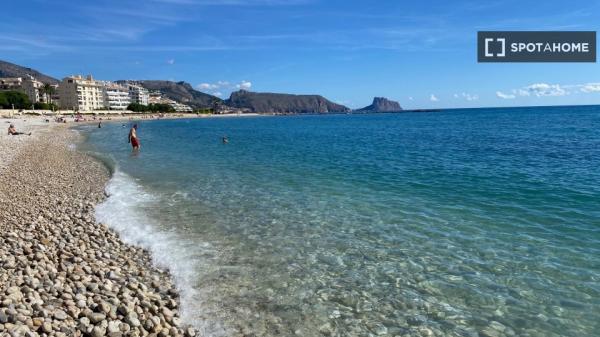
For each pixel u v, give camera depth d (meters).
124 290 7.29
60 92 174.75
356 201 15.05
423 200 14.98
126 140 49.59
